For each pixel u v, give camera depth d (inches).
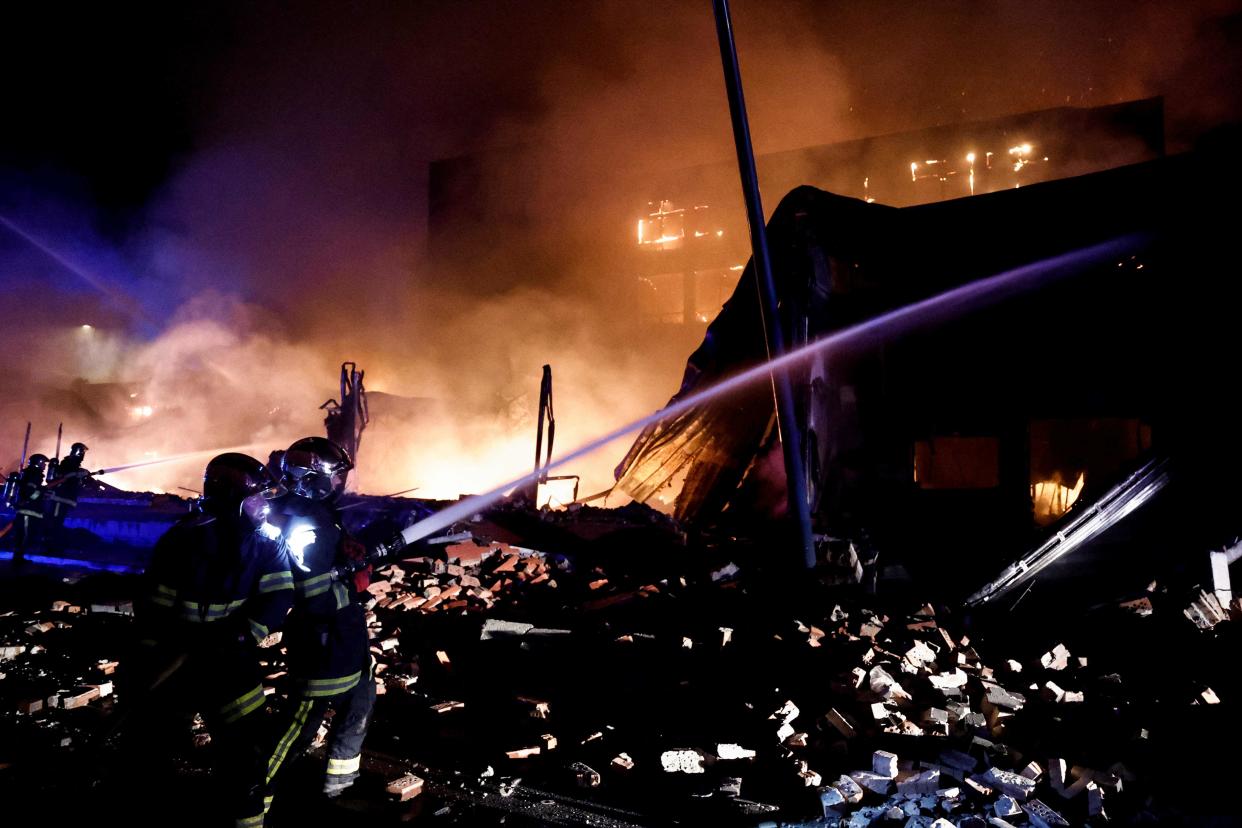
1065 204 354.0
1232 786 145.6
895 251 380.5
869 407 364.8
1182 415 302.7
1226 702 176.7
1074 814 140.7
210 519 115.6
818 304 382.9
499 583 297.9
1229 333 301.1
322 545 125.3
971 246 367.2
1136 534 269.9
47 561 410.9
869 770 156.0
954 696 191.2
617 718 187.9
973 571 295.0
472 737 177.0
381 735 179.8
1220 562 242.8
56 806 136.1
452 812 141.1
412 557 331.9
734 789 147.8
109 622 267.0
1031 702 187.8
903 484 353.1
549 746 170.1
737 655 212.2
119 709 111.1
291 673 126.8
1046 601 262.8
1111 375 323.3
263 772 115.3
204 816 131.3
